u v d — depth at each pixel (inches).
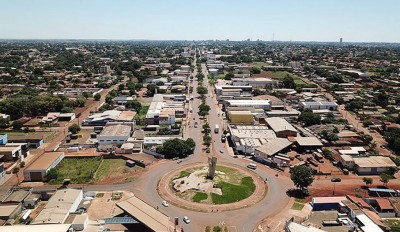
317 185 3777.1
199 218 3110.2
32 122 6122.1
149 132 5703.7
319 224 3009.4
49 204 3058.6
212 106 7529.5
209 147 4975.4
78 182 3831.2
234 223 3036.4
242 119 6107.3
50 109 6697.8
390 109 6968.5
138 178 3941.9
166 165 4315.9
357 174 4084.6
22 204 3230.8
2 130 5708.7
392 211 3152.1
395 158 4335.6
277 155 4527.6
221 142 5201.8
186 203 3371.1
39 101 6747.1
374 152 4729.3
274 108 7150.6
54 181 3841.0
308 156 4626.0
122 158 4581.7
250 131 5398.6
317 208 3260.3
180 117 6560.0
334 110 7081.7
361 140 5088.6
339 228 2940.5
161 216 2915.8
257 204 3361.2
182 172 4092.0
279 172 4131.4
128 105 7199.8
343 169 4175.7
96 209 3218.5
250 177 3964.1
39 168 3895.2
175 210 3240.7
